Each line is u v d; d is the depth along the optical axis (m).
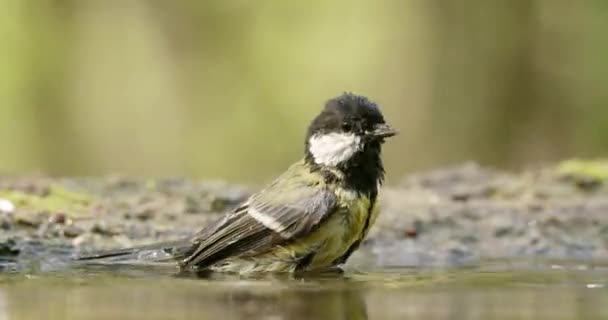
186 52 18.84
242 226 6.98
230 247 6.97
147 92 18.73
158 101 18.70
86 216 8.07
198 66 18.72
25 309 4.93
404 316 4.85
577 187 9.97
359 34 18.22
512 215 8.95
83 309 4.95
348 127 7.06
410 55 17.92
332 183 7.02
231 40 18.72
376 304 5.21
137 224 8.02
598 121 16.78
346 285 6.01
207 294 5.50
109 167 18.42
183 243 7.12
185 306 5.07
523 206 9.23
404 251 8.02
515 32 17.42
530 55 17.36
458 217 8.88
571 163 10.87
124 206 8.53
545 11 17.14
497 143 17.56
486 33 17.56
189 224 8.17
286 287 5.85
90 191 9.00
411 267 7.23
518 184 10.08
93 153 18.47
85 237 7.58
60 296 5.39
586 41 16.86
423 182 10.35
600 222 8.78
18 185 8.56
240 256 6.98
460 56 17.69
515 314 4.91
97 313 4.83
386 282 6.20
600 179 10.13
